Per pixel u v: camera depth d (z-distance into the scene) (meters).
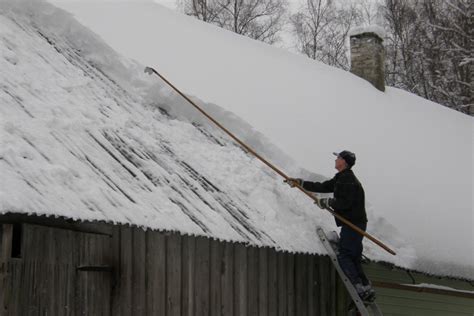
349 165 8.73
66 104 7.55
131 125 8.13
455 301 12.28
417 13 28.52
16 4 9.02
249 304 8.29
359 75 16.70
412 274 11.41
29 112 6.84
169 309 7.28
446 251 10.63
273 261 8.76
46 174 5.93
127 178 6.90
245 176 8.74
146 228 6.25
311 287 9.34
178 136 8.67
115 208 6.18
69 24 9.41
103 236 6.70
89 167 6.59
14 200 5.29
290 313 8.91
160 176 7.39
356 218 8.65
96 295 6.55
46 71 8.02
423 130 14.94
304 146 10.45
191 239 7.64
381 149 12.51
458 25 26.58
